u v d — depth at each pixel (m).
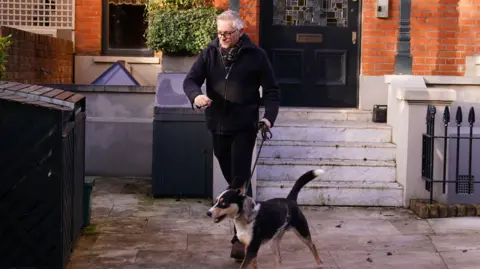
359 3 9.61
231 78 5.71
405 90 7.73
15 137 5.12
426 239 6.55
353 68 9.69
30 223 5.19
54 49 9.51
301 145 8.25
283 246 6.30
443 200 7.70
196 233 6.64
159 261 5.81
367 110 9.42
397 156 8.08
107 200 7.87
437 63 9.70
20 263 5.21
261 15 9.59
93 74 10.27
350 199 7.79
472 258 6.00
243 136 5.78
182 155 7.96
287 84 9.64
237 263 5.78
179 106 7.91
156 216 7.22
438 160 7.76
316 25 9.66
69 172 5.55
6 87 5.72
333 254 6.08
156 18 8.74
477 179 8.57
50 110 5.12
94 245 6.20
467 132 8.55
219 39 5.73
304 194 7.77
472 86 8.64
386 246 6.33
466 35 9.70
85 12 10.27
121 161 9.09
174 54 8.94
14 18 10.13
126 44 10.45
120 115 9.05
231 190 4.98
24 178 5.15
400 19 8.88
